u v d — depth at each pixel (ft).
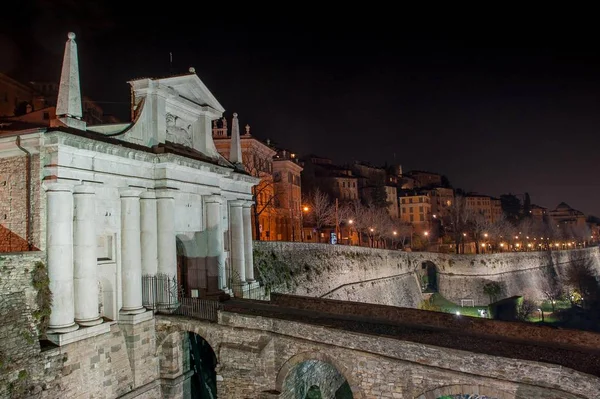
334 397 105.09
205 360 100.17
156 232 89.92
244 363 77.05
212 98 111.34
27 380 62.39
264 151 244.42
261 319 77.00
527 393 59.26
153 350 84.02
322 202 299.17
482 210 580.30
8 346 61.46
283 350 75.00
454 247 400.47
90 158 75.97
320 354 72.08
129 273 83.05
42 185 70.38
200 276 105.29
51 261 69.26
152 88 92.27
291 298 106.83
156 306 86.22
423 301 258.78
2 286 63.16
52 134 68.39
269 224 243.40
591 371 58.34
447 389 63.72
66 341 68.08
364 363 69.05
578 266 346.54
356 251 208.44
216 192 108.06
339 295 180.24
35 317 66.44
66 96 73.82
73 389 68.64
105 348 75.56
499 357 61.16
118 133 84.94
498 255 292.81
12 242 72.95
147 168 89.20
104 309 80.64
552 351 65.67
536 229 535.60
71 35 75.20
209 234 105.70
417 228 452.76
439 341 68.08
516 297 287.89
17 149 72.69
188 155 102.12
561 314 272.31
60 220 69.87
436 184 567.18
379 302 213.46
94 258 74.90
